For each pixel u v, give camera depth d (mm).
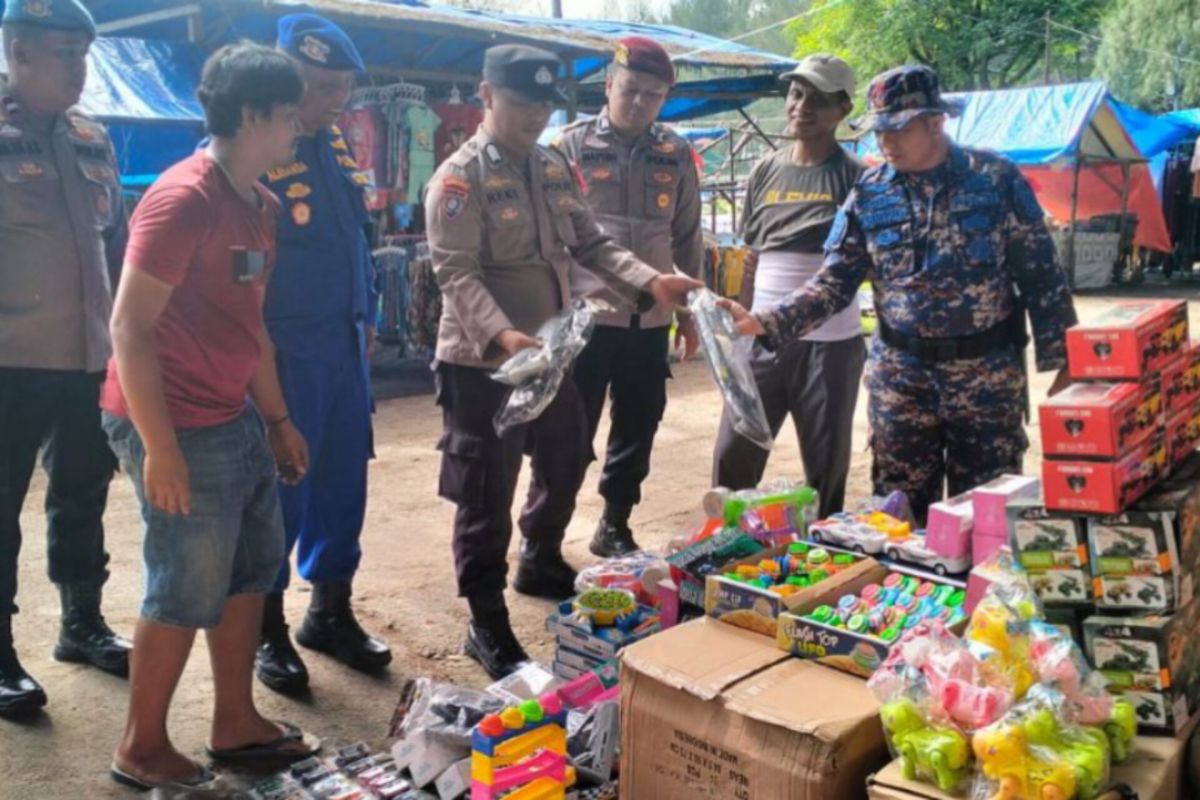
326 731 3047
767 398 4027
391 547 4715
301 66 3088
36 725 3041
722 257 10109
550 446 3707
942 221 3070
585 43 9266
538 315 3371
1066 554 2164
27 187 3113
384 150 8867
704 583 2730
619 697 2547
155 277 2334
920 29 27266
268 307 3137
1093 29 27281
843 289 3330
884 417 3314
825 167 3959
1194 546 2258
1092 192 18047
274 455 2896
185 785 2637
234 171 2496
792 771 2074
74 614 3424
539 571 4098
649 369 4289
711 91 12078
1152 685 2100
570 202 3430
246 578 2756
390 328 9641
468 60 10094
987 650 2014
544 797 2385
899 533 2773
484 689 3227
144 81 7598
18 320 3123
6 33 3039
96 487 3371
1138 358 2135
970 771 1951
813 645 2340
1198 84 24578
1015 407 3184
